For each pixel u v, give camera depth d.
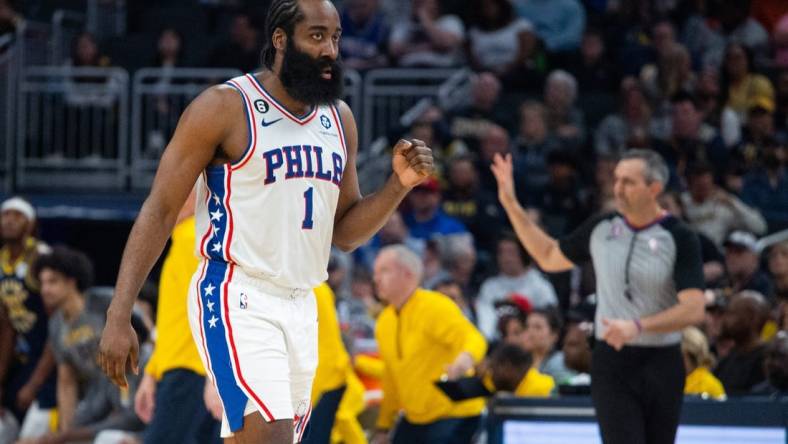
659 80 41.25
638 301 18.27
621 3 45.81
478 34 43.81
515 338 26.45
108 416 26.91
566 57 44.88
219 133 12.94
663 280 18.16
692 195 35.28
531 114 39.38
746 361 24.06
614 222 18.55
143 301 28.28
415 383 24.11
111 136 43.66
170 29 46.16
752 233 35.22
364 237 14.16
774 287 28.73
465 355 23.12
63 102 43.91
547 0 45.22
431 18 44.56
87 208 38.53
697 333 22.72
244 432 13.00
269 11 13.29
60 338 27.11
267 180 13.02
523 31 43.50
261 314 13.06
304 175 13.15
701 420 20.42
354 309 32.78
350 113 14.14
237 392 12.96
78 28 49.62
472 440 24.50
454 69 43.09
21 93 43.50
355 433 25.11
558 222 36.91
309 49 13.05
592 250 18.69
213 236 13.16
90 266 27.23
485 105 40.53
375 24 45.44
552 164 37.59
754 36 44.84
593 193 36.25
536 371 25.36
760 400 20.28
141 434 26.53
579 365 24.81
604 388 18.19
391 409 24.78
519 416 21.28
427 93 42.00
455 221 36.25
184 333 20.64
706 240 31.44
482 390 23.12
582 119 41.38
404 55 44.03
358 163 40.78
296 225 13.16
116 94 43.75
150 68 46.28
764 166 38.22
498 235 35.03
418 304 23.92
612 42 45.06
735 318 24.08
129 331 12.52
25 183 43.38
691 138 38.38
